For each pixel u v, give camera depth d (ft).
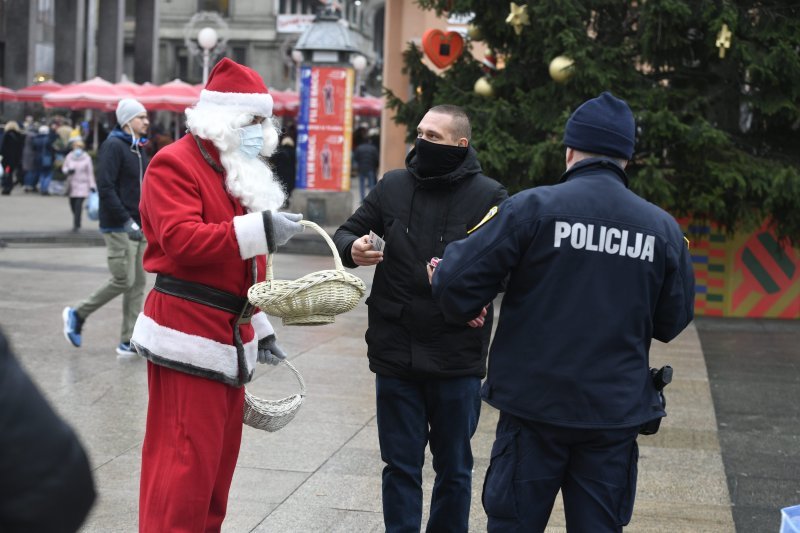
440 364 13.87
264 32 217.56
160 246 12.73
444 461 14.20
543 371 11.28
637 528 16.55
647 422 11.53
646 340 11.62
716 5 35.91
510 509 11.46
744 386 27.14
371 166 93.45
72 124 125.90
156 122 144.15
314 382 25.89
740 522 16.97
